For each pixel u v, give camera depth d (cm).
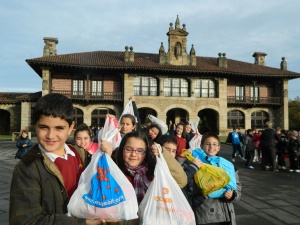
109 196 202
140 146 268
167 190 249
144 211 244
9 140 2981
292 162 1261
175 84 3691
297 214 639
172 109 3888
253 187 935
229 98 3875
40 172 181
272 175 1170
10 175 1037
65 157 209
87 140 468
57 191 185
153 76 3619
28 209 169
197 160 334
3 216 571
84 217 196
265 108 4044
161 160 260
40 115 186
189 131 808
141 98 3541
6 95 3912
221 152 2084
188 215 248
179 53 3753
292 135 1262
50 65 3316
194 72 3631
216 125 3816
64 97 200
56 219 170
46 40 3781
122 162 274
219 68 3778
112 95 3541
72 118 198
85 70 3478
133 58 3606
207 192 326
